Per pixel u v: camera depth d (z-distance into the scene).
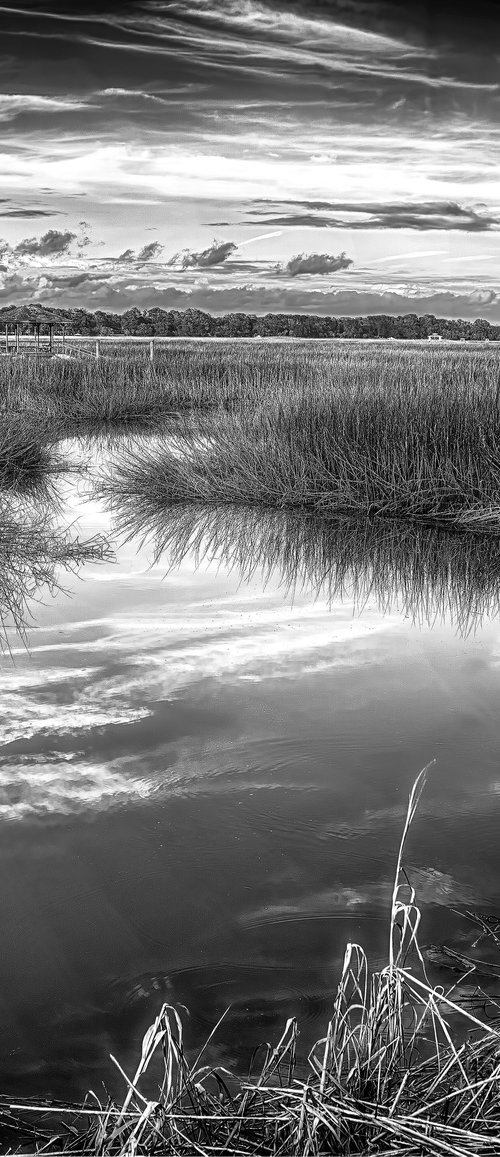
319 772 3.18
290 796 3.01
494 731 3.58
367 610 5.56
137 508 9.43
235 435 10.84
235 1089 1.78
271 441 10.17
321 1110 1.52
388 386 10.95
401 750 3.39
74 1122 1.71
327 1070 1.64
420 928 2.32
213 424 11.99
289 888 2.47
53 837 2.75
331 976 2.13
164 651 4.62
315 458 9.76
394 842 2.72
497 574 6.61
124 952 2.22
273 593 5.96
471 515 8.38
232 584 6.20
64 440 14.55
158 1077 1.84
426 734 3.56
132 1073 1.85
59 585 6.12
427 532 8.16
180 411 17.62
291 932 2.29
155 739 3.46
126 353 31.30
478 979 2.12
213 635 4.93
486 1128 1.54
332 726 3.60
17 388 16.84
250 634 4.96
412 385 10.80
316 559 7.07
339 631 5.07
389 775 3.17
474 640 4.93
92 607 5.53
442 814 2.89
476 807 2.94
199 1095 1.65
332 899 2.44
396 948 2.23
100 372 20.06
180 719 3.67
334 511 9.09
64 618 5.26
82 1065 1.86
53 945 2.25
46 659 4.48
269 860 2.62
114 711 3.77
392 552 7.34
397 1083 1.67
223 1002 2.05
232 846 2.69
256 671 4.30
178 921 2.35
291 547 7.51
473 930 2.31
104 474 11.30
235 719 3.68
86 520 8.74
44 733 3.53
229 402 14.66
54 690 4.02
